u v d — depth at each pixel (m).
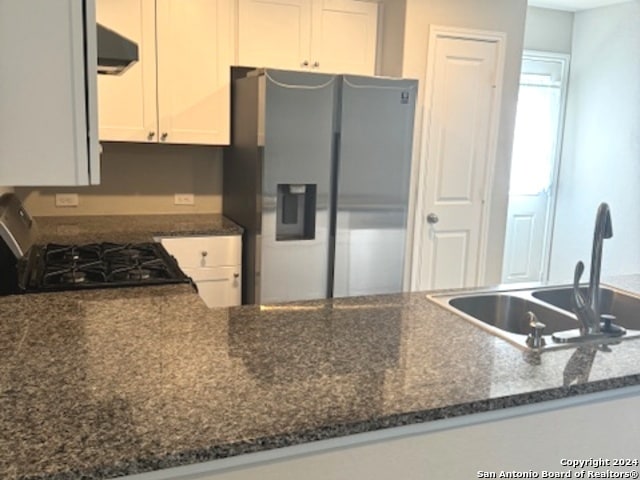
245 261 3.22
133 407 1.05
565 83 4.87
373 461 1.11
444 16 3.47
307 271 3.14
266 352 1.34
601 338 1.51
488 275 3.98
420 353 1.37
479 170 3.80
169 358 1.29
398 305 1.79
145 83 3.09
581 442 1.32
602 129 4.55
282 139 2.95
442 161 3.67
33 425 0.98
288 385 1.16
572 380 1.24
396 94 3.15
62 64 1.13
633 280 2.20
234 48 3.23
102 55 1.45
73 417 1.01
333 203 3.13
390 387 1.17
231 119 3.36
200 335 1.45
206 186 3.66
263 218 3.00
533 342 1.45
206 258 3.13
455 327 1.58
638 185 4.24
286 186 3.08
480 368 1.29
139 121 3.11
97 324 1.52
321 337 1.47
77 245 2.62
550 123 4.89
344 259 3.19
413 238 3.68
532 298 1.95
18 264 1.97
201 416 1.02
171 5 3.06
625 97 4.33
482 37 3.60
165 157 3.55
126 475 0.89
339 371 1.25
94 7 1.13
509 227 4.94
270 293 3.08
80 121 1.16
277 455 1.03
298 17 3.33
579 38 4.73
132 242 2.75
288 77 2.90
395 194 3.25
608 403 1.34
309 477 1.06
